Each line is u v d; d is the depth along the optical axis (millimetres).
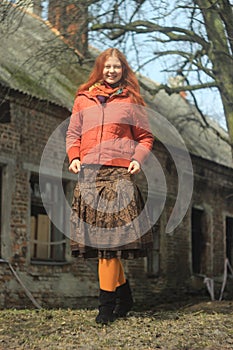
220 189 24344
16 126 14484
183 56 16109
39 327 6492
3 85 13828
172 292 20344
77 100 6516
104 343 5551
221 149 26000
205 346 5562
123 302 7129
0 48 15625
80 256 6262
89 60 17109
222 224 24453
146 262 19188
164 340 5762
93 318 7105
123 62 6520
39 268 14734
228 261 25297
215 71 15906
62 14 16359
